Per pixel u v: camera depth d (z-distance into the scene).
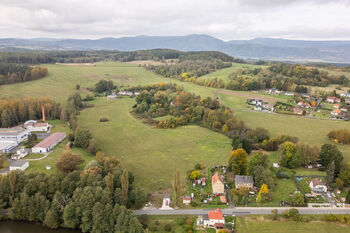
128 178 103.81
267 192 101.50
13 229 87.44
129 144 154.75
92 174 96.56
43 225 89.19
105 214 84.12
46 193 92.75
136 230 77.94
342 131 151.25
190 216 90.25
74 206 86.94
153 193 103.31
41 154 131.00
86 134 143.50
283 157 123.94
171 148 149.62
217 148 149.62
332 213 91.56
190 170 123.12
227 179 114.44
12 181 92.75
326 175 115.88
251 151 143.38
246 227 85.00
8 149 134.88
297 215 89.00
